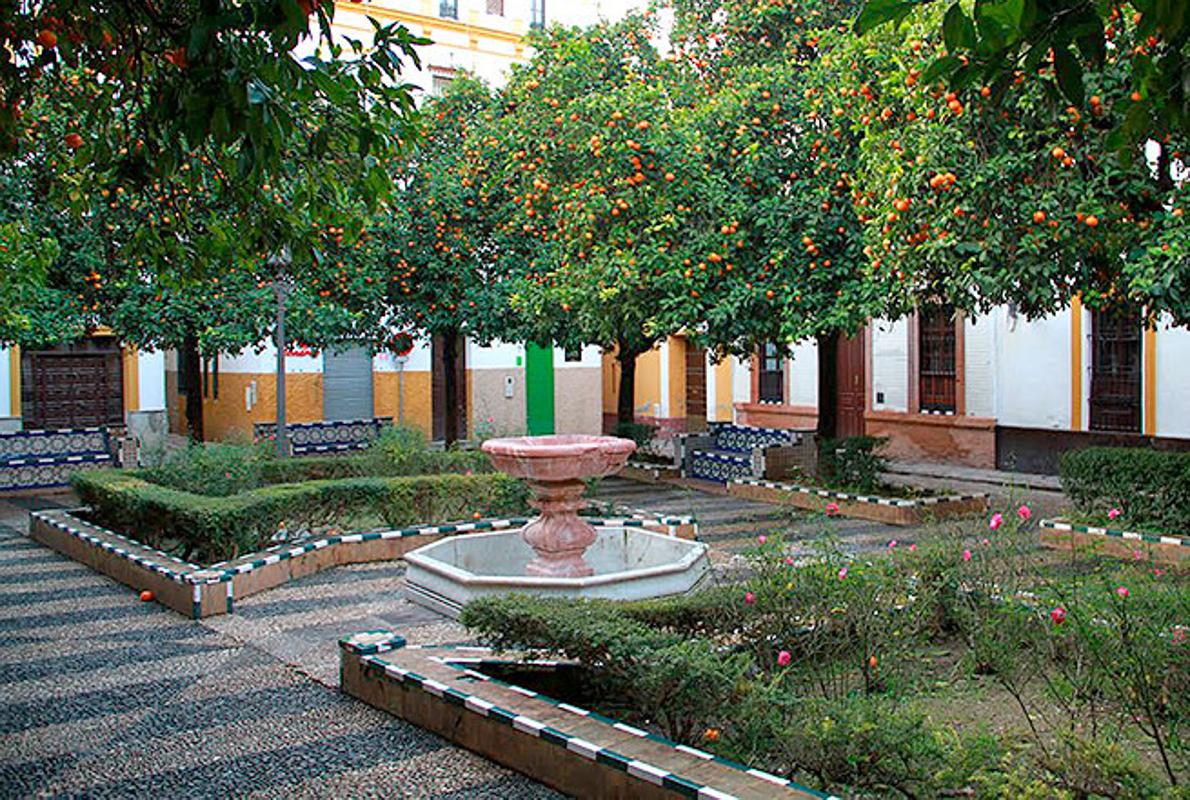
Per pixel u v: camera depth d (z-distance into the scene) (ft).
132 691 17.43
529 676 15.96
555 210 35.68
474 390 66.49
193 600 22.45
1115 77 20.11
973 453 49.60
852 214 31.63
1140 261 21.39
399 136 14.46
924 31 21.93
